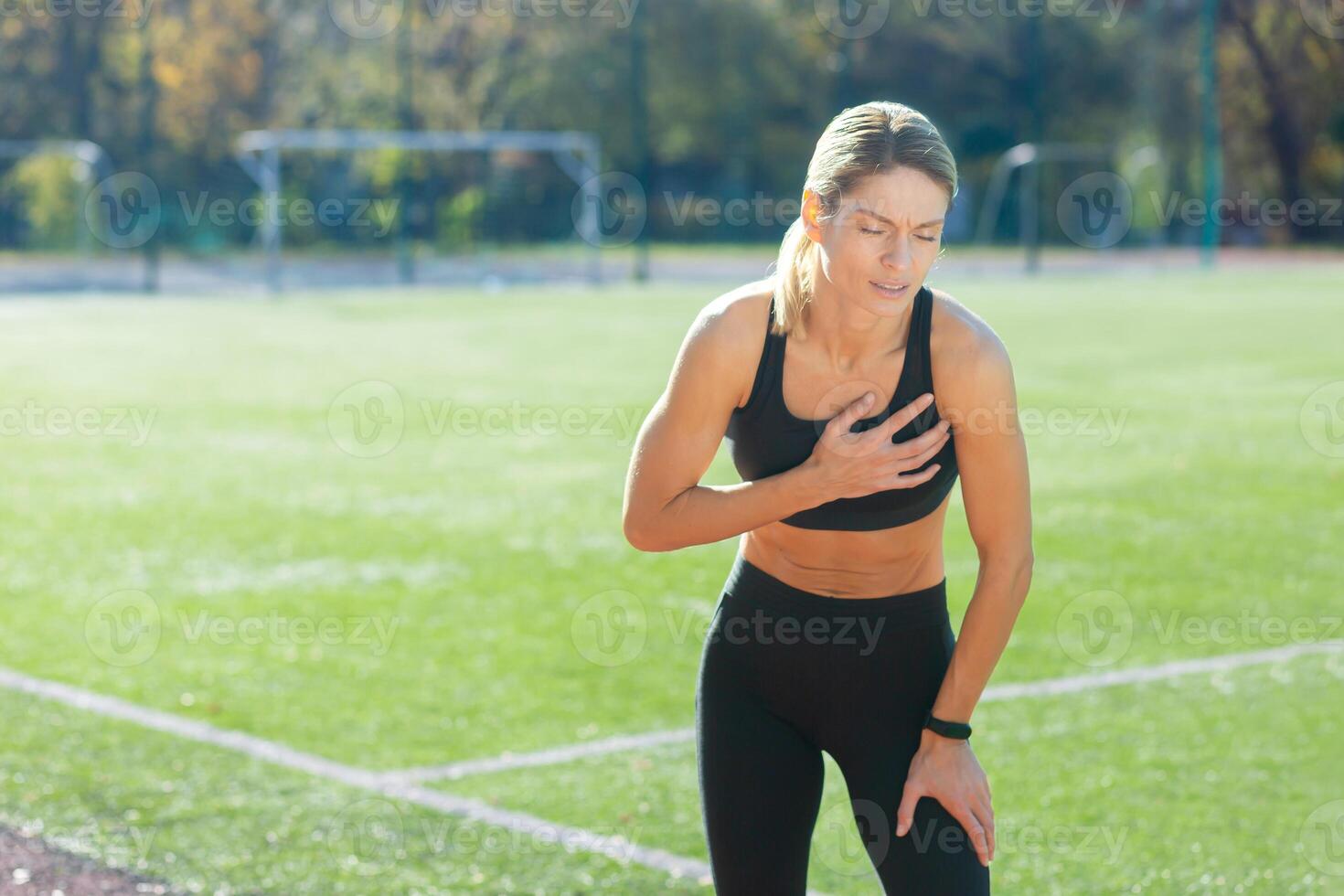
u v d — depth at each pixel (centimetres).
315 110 4103
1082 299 2462
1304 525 857
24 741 524
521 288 2889
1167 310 2242
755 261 3509
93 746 520
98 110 3944
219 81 4028
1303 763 494
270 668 616
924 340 268
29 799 468
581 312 2338
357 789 480
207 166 3988
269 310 2400
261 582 765
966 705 278
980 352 267
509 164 4094
